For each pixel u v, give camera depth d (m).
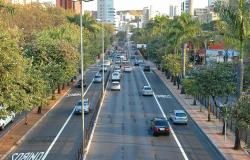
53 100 75.12
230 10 42.28
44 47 64.94
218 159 40.31
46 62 64.19
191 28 87.81
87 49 114.31
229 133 50.53
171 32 89.56
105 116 61.78
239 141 43.12
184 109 67.56
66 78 70.31
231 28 42.78
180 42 88.75
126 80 108.38
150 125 53.53
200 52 121.62
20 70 37.75
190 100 76.31
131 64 159.12
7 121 53.59
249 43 44.91
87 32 148.50
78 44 102.12
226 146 44.56
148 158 40.34
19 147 44.47
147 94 81.94
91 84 99.62
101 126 54.97
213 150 43.59
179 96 81.25
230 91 52.88
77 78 111.19
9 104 37.25
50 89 60.88
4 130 52.09
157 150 43.41
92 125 54.34
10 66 36.28
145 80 108.44
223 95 53.69
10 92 36.88
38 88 46.56
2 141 46.56
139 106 70.50
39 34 88.31
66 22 150.75
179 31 88.06
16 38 40.59
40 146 44.78
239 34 42.66
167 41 101.25
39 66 57.66
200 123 56.59
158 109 67.75
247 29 42.25
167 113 64.31
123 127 54.47
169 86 96.56
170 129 53.62
